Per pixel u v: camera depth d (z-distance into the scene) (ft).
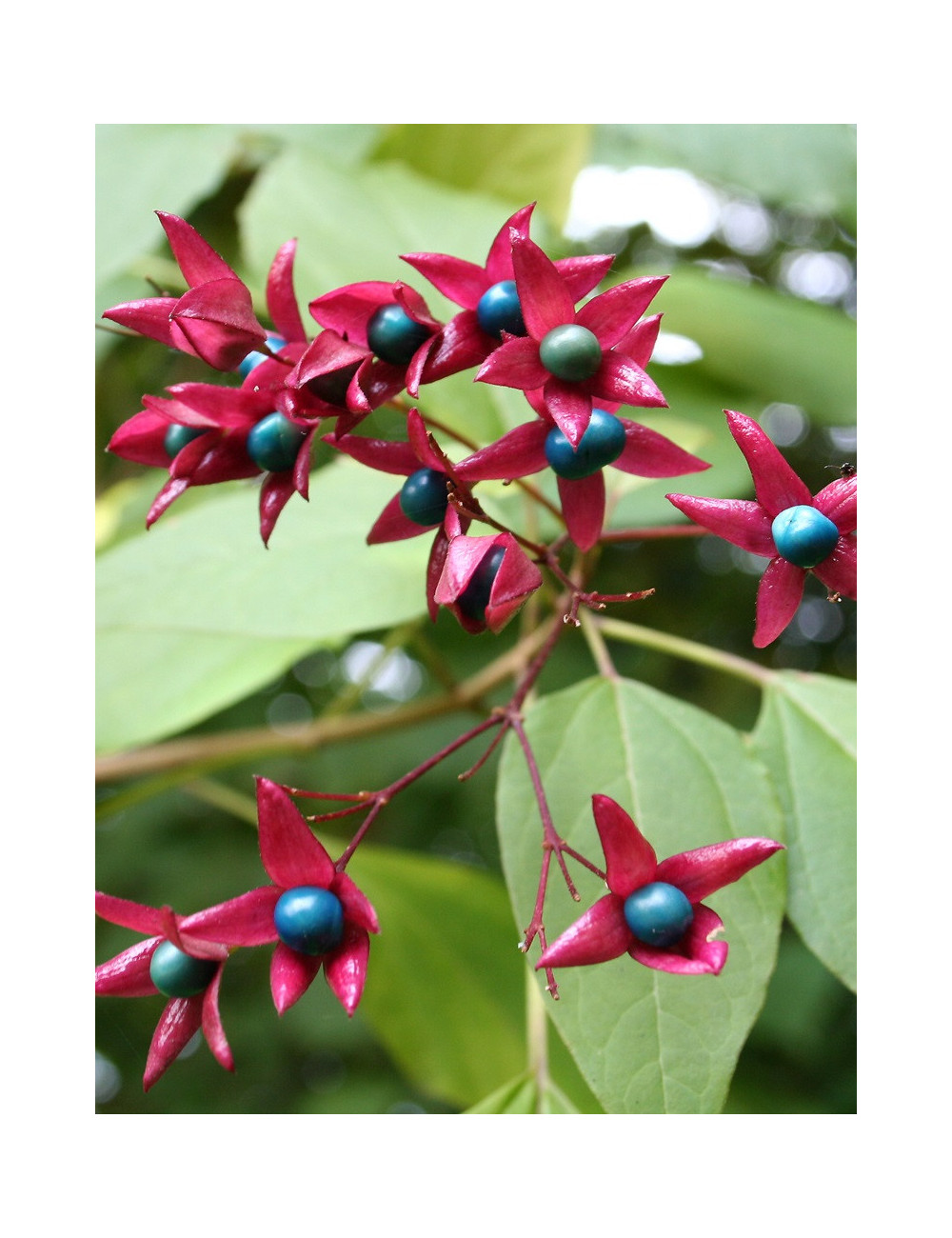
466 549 0.83
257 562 1.08
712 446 1.25
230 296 0.86
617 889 0.86
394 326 0.88
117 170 1.23
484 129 1.36
